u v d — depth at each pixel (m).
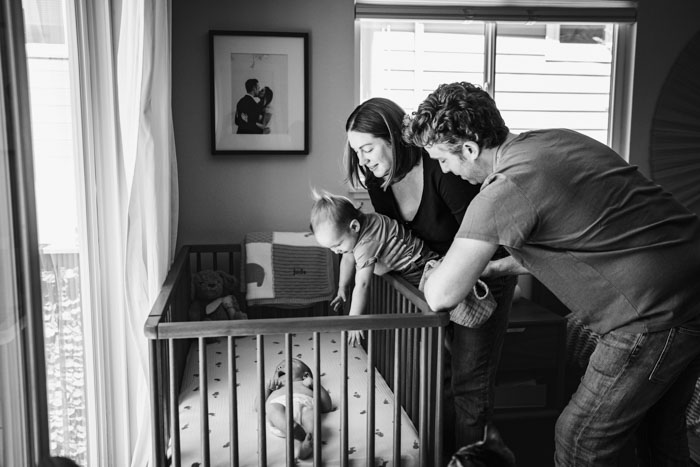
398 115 1.68
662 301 1.31
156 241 1.83
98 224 1.77
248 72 2.59
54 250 1.43
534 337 2.49
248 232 2.69
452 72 2.84
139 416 1.81
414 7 2.71
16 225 0.91
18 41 0.90
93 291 1.72
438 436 1.53
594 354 1.42
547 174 1.30
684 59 2.90
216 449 1.57
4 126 0.88
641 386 1.34
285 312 2.62
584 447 1.42
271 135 2.64
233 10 2.58
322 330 1.44
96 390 1.72
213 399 1.87
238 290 2.54
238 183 2.66
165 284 1.85
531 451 2.38
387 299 2.09
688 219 1.37
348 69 2.68
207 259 2.69
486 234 1.31
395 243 1.84
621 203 1.32
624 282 1.31
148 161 1.79
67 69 1.54
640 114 2.92
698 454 2.20
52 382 1.39
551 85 2.92
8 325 0.89
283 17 2.61
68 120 1.54
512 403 2.61
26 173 0.92
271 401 1.69
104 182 1.80
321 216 1.79
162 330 1.39
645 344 1.32
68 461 0.90
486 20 2.76
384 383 2.04
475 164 1.45
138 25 1.71
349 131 1.73
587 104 2.96
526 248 1.39
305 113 2.64
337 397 1.89
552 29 2.89
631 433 1.42
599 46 2.93
